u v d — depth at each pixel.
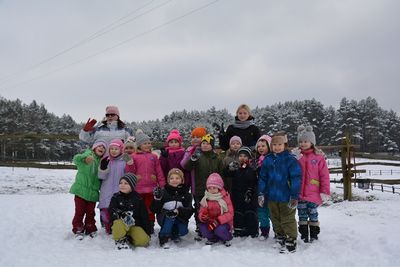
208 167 6.02
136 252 4.93
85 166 5.94
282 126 87.62
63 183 15.98
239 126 6.81
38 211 7.74
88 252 4.87
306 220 5.54
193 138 6.25
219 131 7.05
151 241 5.62
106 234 5.86
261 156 6.02
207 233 5.42
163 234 5.31
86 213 5.93
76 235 5.73
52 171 23.17
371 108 97.88
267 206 5.74
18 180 16.14
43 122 79.31
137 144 6.22
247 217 5.79
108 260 4.49
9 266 4.23
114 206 5.31
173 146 6.40
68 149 59.12
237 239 5.70
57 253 4.80
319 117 98.00
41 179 17.11
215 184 5.44
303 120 91.12
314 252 4.90
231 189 5.95
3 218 6.91
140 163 6.07
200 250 4.96
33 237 5.64
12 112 68.75
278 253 4.91
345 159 9.89
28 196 10.30
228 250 5.04
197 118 110.50
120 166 5.97
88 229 5.88
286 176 5.34
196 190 6.03
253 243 5.52
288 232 5.09
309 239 5.54
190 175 6.25
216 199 5.43
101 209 5.88
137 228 5.26
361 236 5.50
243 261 4.50
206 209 5.43
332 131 91.81
